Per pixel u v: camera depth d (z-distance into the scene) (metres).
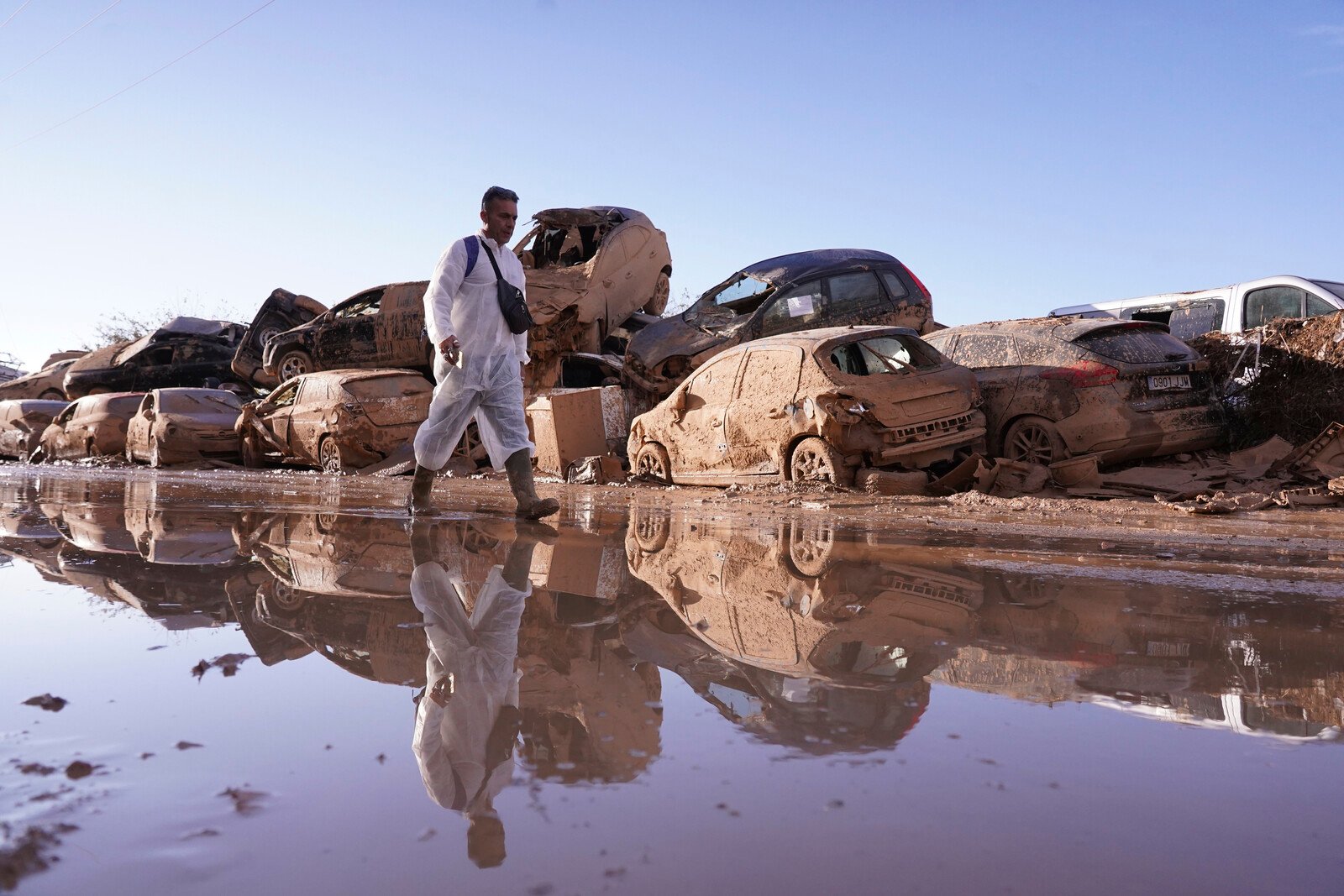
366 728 1.27
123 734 1.23
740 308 12.85
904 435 7.81
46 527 4.14
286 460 14.27
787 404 8.15
